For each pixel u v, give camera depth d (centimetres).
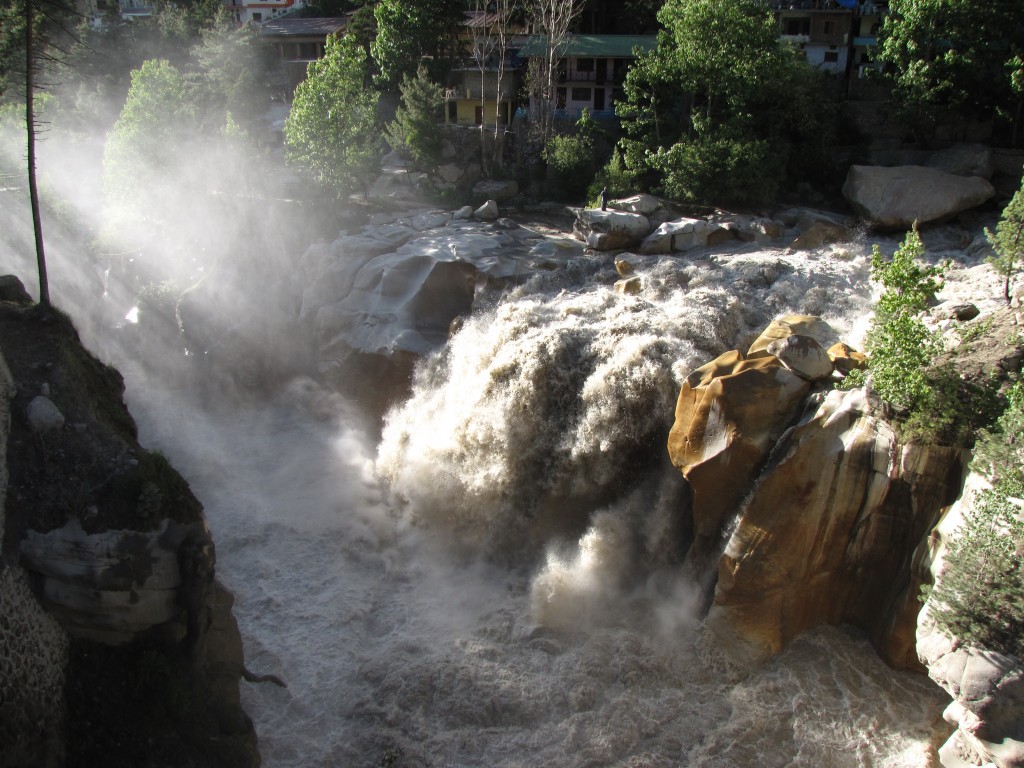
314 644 2580
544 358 2994
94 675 2025
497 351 3184
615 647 2448
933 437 2061
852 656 2308
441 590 2812
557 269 3831
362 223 4494
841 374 2447
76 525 1964
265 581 2848
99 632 2033
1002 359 2105
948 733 2103
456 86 5997
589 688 2345
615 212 4100
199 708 2069
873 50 4875
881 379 2128
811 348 2416
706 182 4284
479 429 3016
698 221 3997
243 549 3006
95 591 1972
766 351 2511
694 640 2428
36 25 3103
